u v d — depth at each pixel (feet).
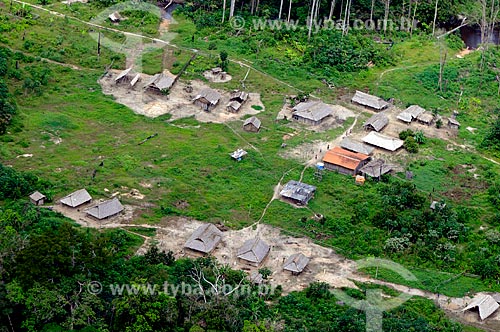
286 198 440.86
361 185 458.09
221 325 331.16
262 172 463.83
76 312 323.37
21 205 399.03
